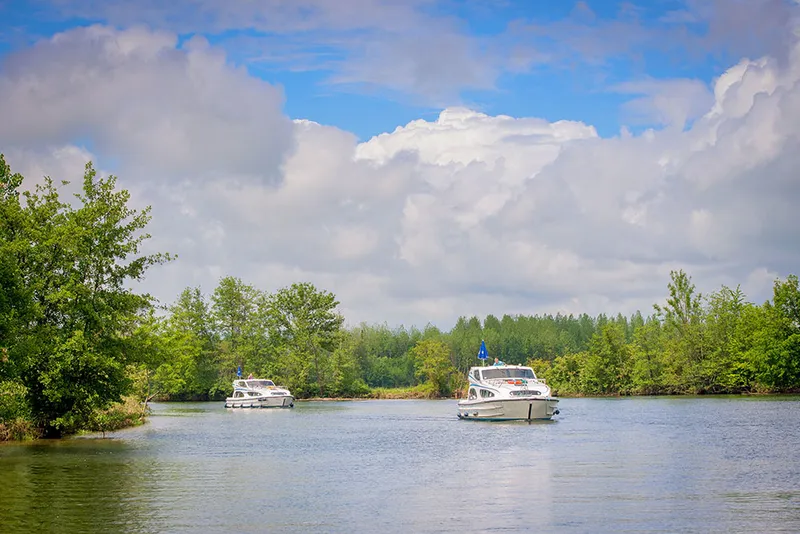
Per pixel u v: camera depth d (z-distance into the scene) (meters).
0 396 33.12
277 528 15.94
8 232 34.97
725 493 19.36
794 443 31.45
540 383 48.62
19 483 22.27
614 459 26.72
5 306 29.97
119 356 37.81
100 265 37.38
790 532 15.12
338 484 21.84
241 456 29.61
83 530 15.80
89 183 38.03
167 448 33.25
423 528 15.80
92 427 42.12
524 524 16.03
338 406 83.12
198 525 16.27
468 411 51.12
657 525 15.79
